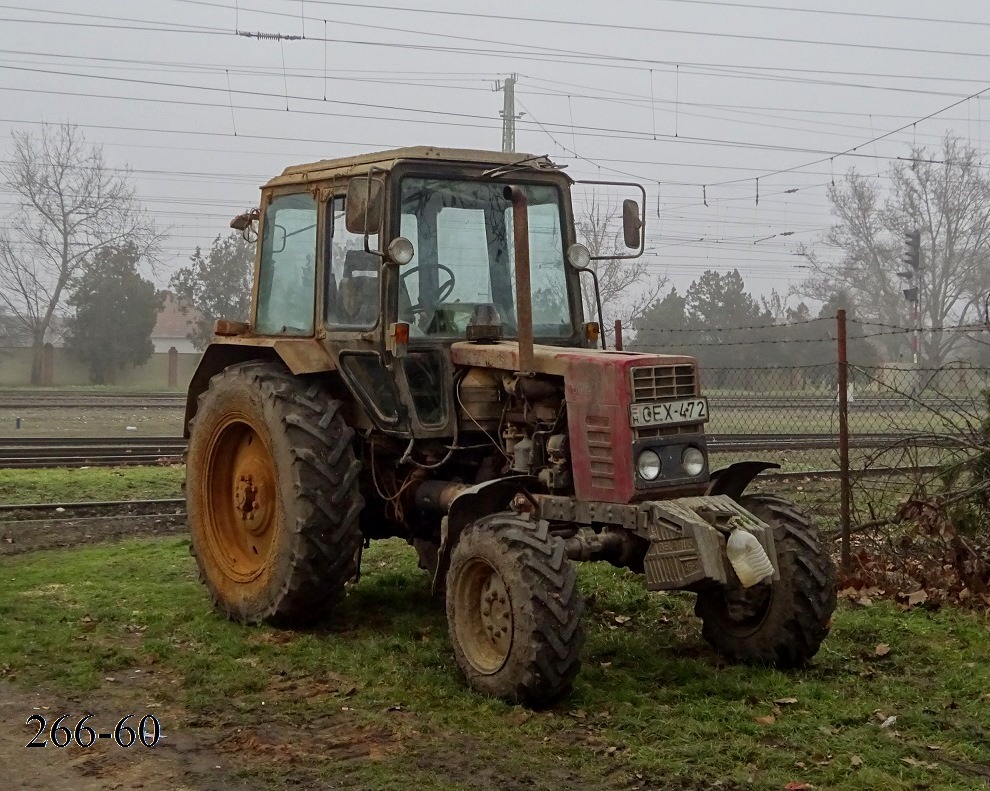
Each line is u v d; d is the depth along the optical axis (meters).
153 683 5.26
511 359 5.68
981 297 32.09
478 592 5.15
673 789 4.00
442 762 4.25
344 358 6.23
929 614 6.64
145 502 10.48
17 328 44.25
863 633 6.17
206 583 6.64
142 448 14.76
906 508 7.28
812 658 5.62
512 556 4.84
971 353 32.41
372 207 5.50
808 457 13.88
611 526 5.22
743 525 4.92
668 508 4.96
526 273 5.45
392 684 5.20
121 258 41.19
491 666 4.97
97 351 40.62
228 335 7.06
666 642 6.00
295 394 6.18
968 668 5.55
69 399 28.08
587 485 5.29
